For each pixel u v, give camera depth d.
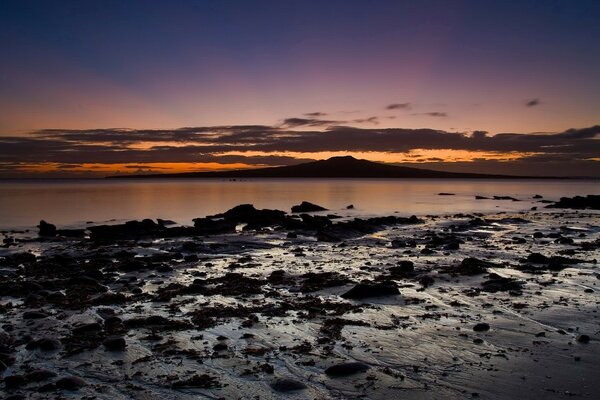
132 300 17.12
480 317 14.57
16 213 63.84
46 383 10.16
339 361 11.26
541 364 10.83
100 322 14.55
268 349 12.09
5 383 10.11
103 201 91.06
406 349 11.95
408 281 19.95
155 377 10.48
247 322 14.20
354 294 17.25
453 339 12.62
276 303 16.62
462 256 26.72
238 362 11.26
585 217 54.62
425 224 47.47
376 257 27.06
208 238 37.00
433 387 9.80
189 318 14.87
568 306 15.57
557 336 12.71
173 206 78.25
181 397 9.55
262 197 106.88
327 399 9.37
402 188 170.50
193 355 11.70
